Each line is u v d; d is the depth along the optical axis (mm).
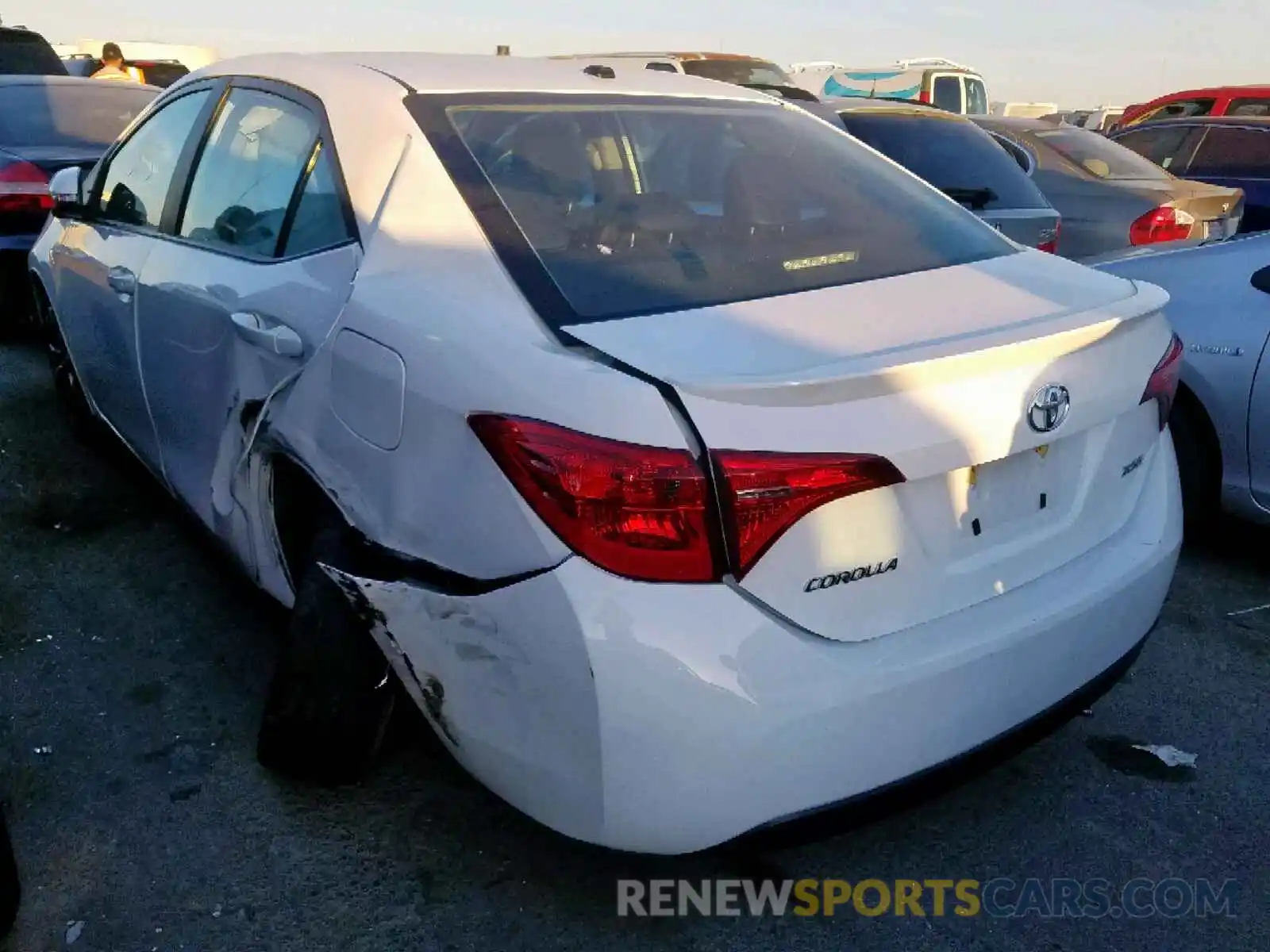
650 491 1778
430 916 2273
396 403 2129
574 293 2137
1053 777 2762
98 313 3686
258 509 2746
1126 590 2312
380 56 2990
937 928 2285
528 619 1869
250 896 2311
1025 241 6238
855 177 2910
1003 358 1988
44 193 6059
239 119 3104
